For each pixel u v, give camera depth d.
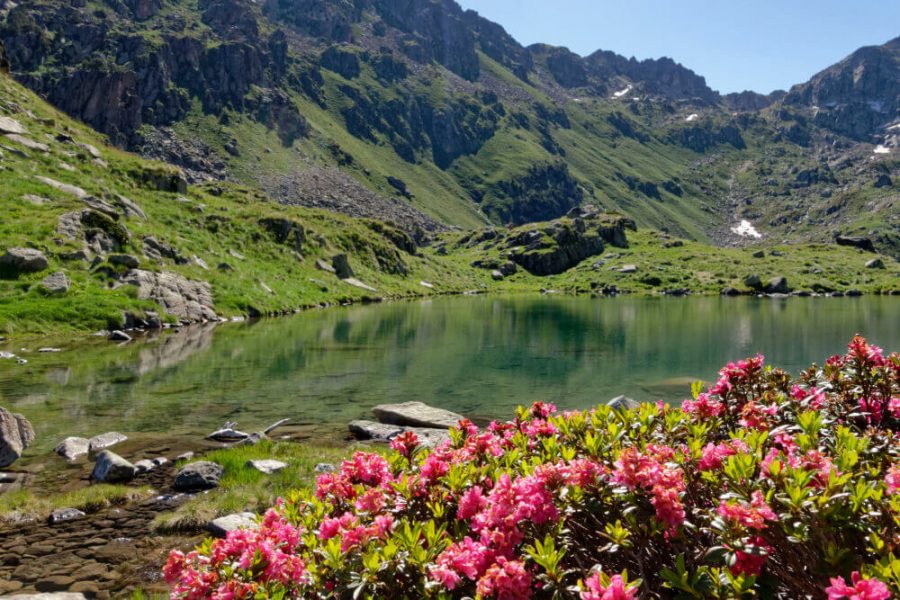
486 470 5.85
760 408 6.35
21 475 13.89
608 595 3.48
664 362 33.12
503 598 3.90
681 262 155.12
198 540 10.34
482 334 46.62
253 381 26.36
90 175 58.94
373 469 6.25
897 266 147.12
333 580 4.74
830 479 3.93
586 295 121.31
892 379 7.10
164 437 17.45
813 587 3.85
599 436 5.93
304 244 84.19
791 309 76.12
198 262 57.19
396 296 96.44
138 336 38.16
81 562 9.45
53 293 38.34
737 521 3.92
